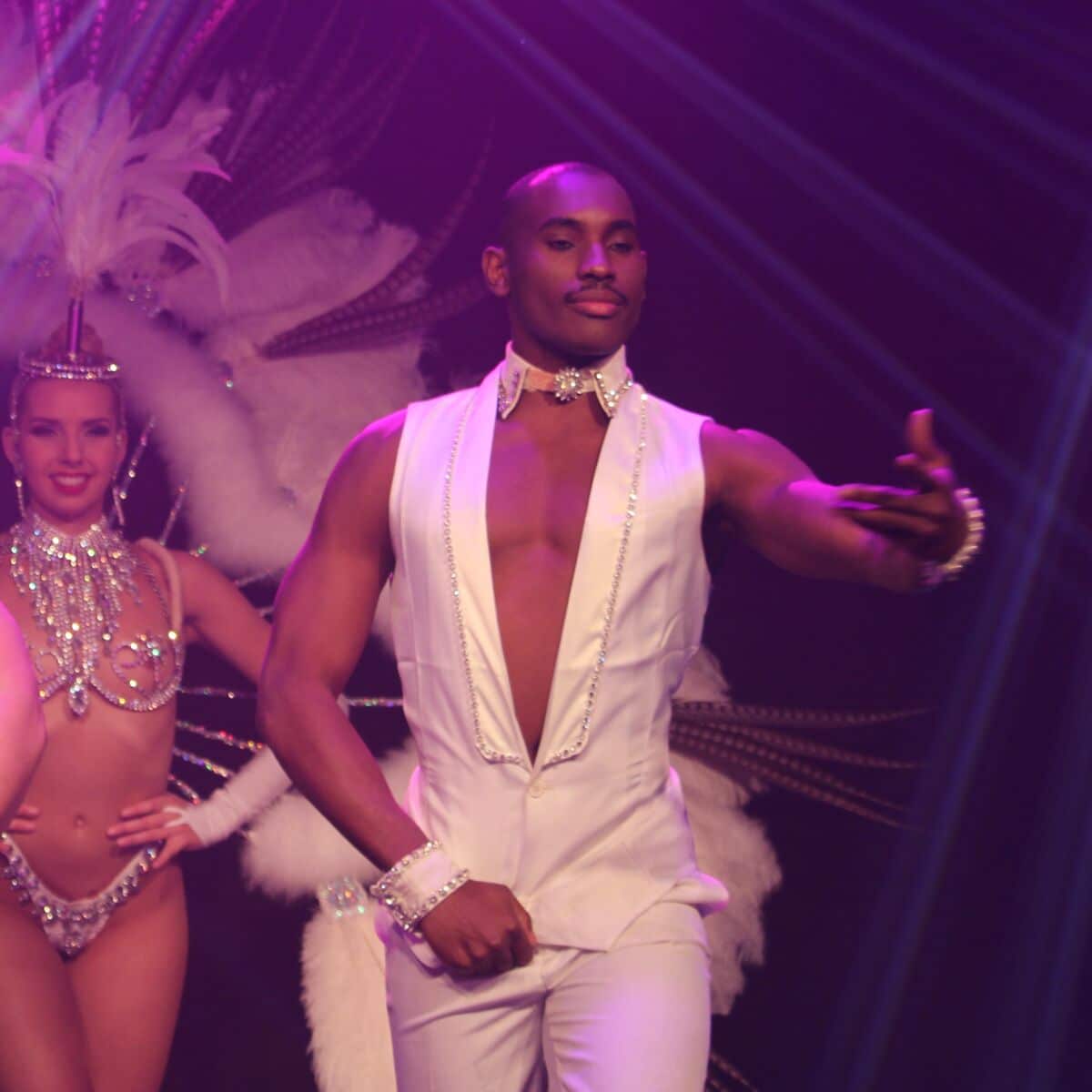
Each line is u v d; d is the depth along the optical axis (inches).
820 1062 482.3
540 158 512.1
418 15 504.1
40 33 432.1
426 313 492.1
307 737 233.6
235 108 481.7
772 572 507.2
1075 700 503.5
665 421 246.7
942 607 511.2
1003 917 492.4
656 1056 217.8
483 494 239.5
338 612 242.7
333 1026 448.5
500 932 220.8
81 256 397.7
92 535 388.2
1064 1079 481.1
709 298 527.5
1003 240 526.9
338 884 457.1
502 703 233.0
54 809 362.6
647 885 232.7
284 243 483.5
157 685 382.0
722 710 495.2
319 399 478.0
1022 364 522.9
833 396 525.0
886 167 530.0
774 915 486.3
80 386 387.9
